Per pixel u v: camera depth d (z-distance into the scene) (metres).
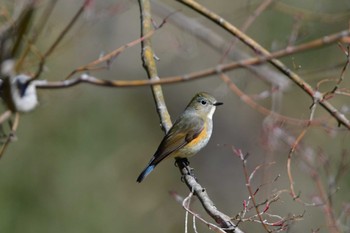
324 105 9.27
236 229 7.40
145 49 9.63
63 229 16.31
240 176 18.05
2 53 7.46
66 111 17.11
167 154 9.93
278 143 10.15
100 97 17.64
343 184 12.77
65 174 16.69
